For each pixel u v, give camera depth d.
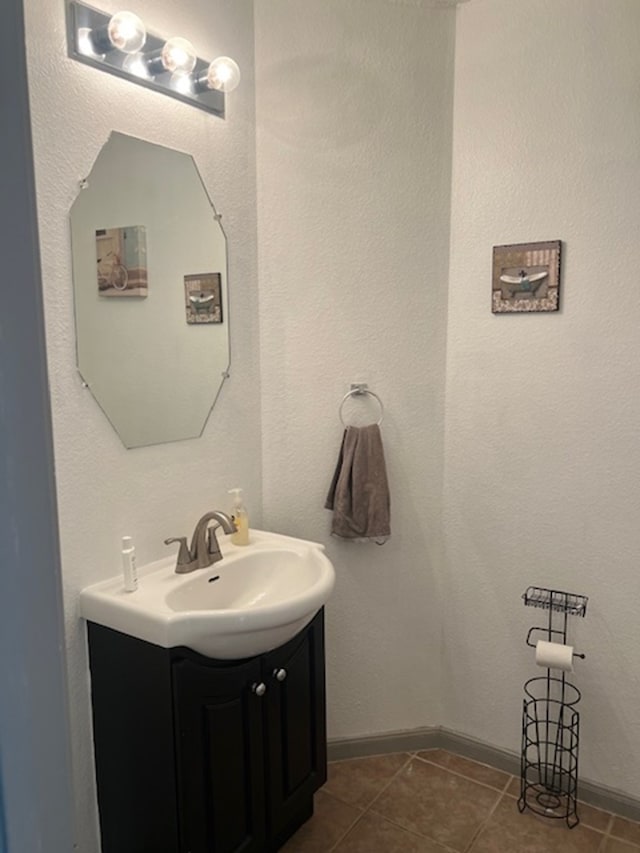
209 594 1.77
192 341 1.87
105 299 1.62
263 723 1.72
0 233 0.46
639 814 2.03
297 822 1.98
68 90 1.48
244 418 2.08
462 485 2.23
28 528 0.50
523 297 2.05
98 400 1.62
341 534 2.14
